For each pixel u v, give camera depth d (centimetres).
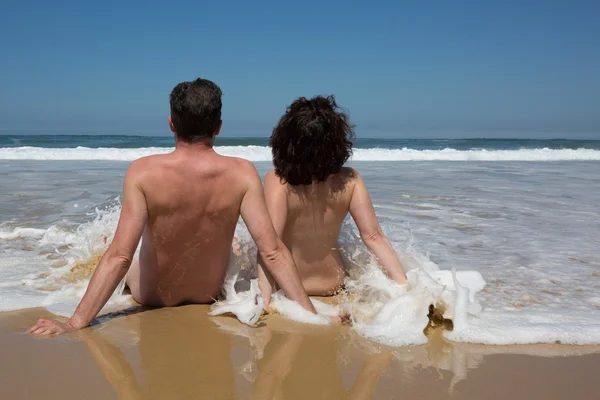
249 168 282
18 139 2980
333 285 339
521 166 1518
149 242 285
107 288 271
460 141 3512
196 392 202
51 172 1104
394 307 284
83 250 410
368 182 981
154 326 275
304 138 292
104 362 228
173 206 271
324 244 324
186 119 267
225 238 291
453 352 249
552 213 641
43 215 578
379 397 202
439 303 289
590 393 209
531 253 443
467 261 415
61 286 338
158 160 270
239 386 209
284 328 278
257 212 281
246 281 343
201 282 303
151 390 203
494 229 538
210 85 275
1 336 255
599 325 280
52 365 224
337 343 258
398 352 248
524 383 217
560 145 3145
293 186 308
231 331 271
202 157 273
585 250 455
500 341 260
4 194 734
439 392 207
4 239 466
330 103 305
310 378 218
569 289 347
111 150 1694
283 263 291
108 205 645
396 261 312
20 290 328
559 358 244
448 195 794
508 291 341
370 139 3706
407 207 670
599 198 782
